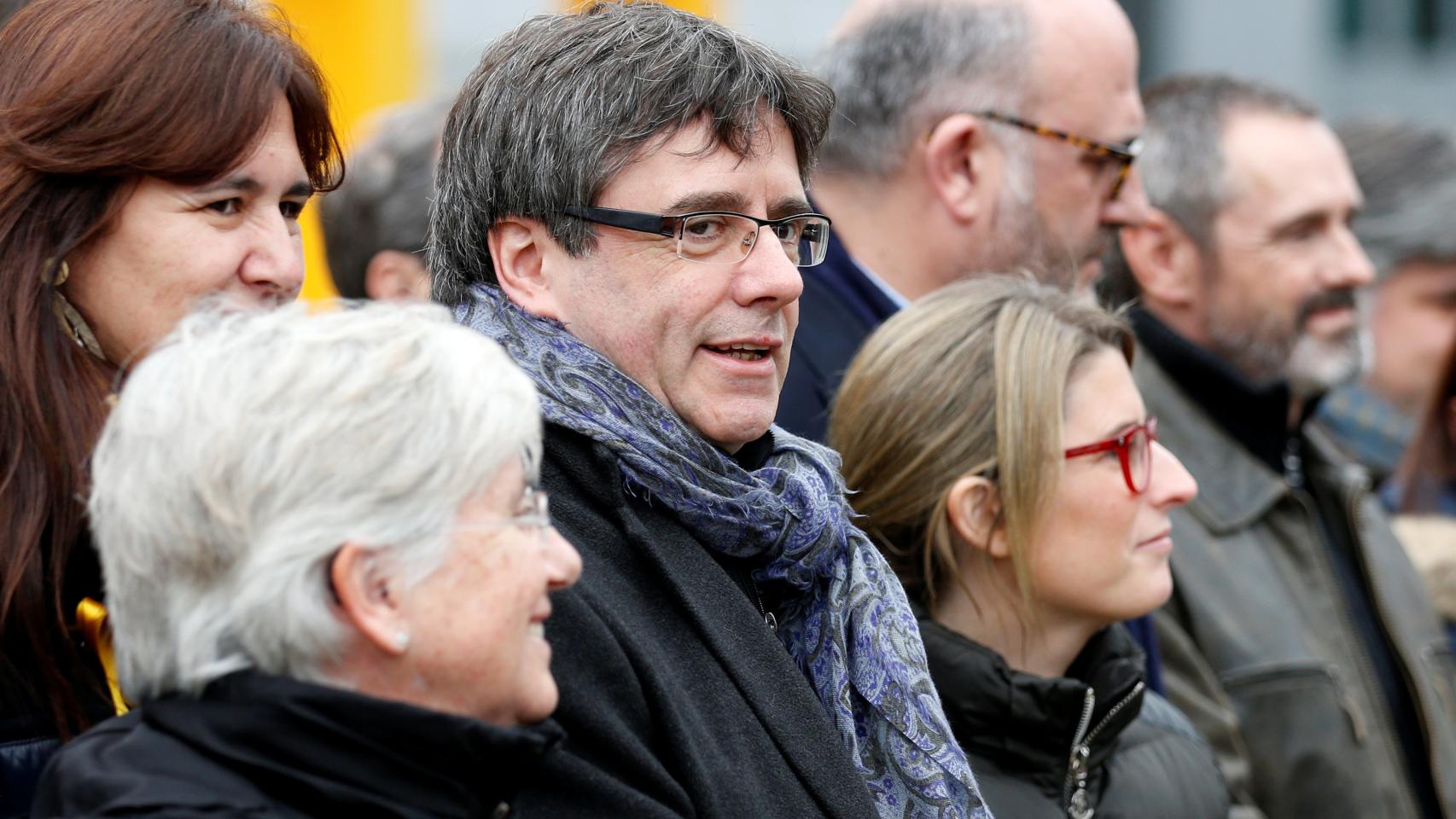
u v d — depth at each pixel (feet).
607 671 21.49
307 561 17.07
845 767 23.20
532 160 23.59
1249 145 45.93
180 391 17.69
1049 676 30.30
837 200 40.29
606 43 23.59
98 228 22.45
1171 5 110.83
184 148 22.43
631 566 22.97
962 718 28.73
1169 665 39.32
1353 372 46.34
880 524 30.09
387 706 17.21
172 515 17.26
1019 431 29.09
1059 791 28.84
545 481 22.93
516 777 18.39
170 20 22.95
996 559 29.86
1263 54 112.27
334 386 17.48
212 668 17.25
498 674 18.12
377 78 56.39
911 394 29.84
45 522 21.93
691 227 23.45
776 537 24.06
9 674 21.59
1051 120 38.60
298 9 53.62
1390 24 116.37
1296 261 45.75
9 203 22.25
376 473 17.31
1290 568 42.16
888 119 39.32
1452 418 51.96
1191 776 31.91
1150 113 47.98
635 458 22.72
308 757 17.07
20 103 22.44
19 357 21.93
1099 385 29.68
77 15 22.91
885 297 38.78
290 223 24.62
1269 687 39.91
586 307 23.75
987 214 38.96
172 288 22.76
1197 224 45.98
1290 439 44.68
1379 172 62.44
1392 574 45.32
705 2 68.64
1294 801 39.55
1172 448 42.80
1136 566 29.53
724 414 23.88
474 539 17.90
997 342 29.73
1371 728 40.86
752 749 22.54
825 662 25.13
